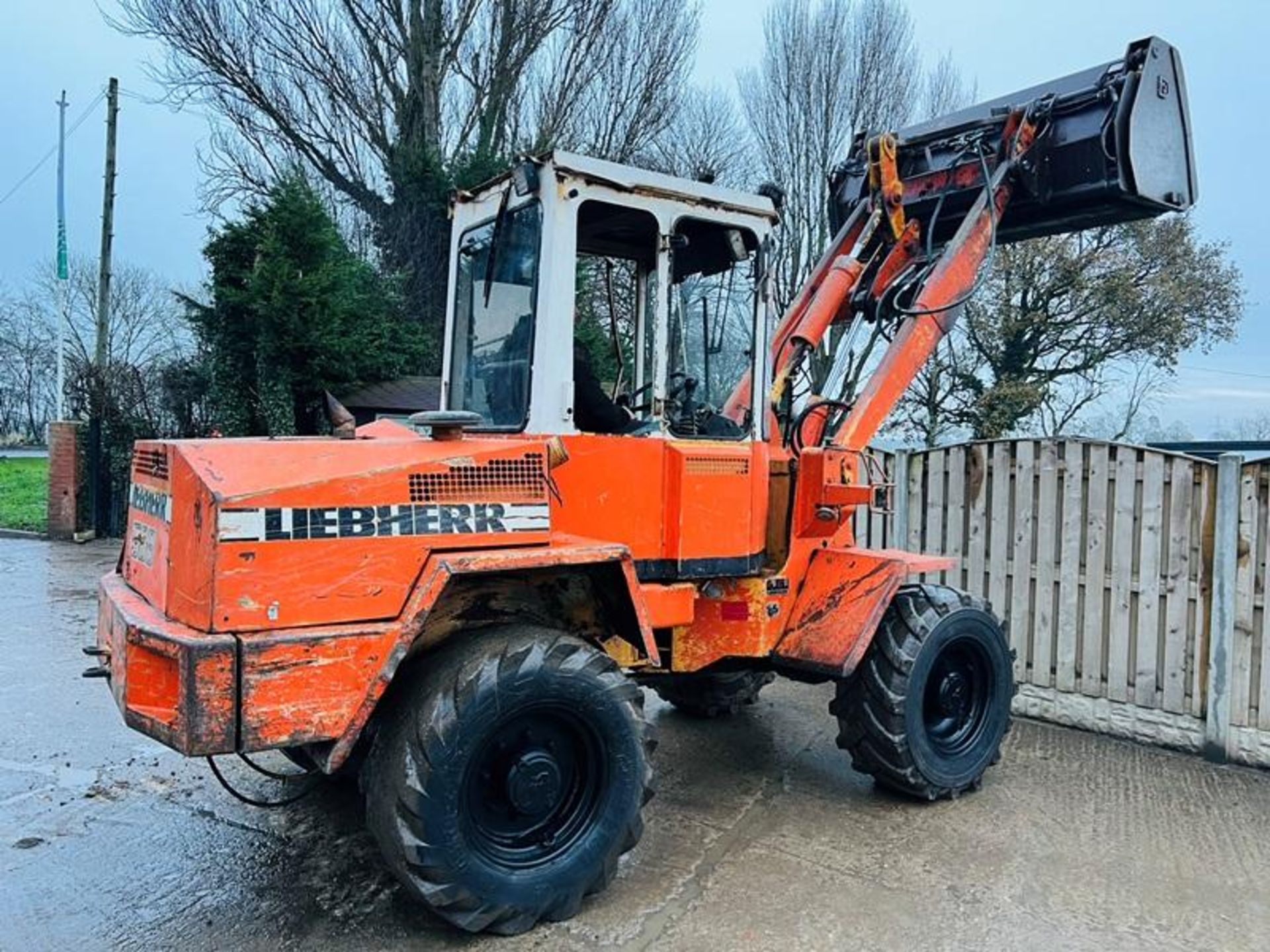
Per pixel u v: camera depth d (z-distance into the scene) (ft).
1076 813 12.84
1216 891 10.51
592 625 11.19
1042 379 54.13
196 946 9.10
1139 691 16.26
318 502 8.42
